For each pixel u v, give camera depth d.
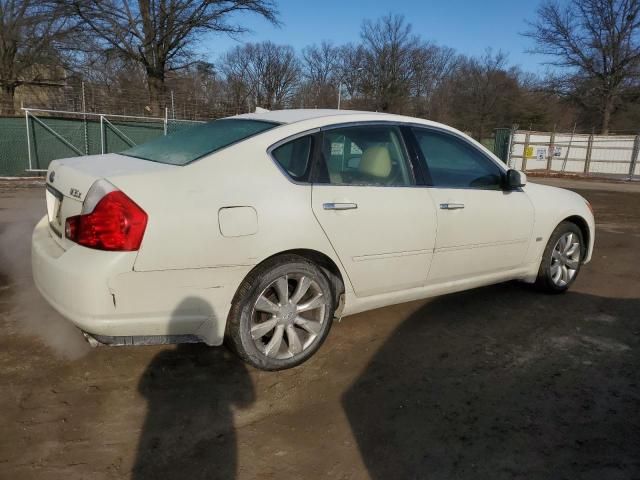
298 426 2.64
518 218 4.18
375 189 3.38
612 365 3.40
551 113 46.88
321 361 3.32
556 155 23.81
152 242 2.59
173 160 3.02
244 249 2.83
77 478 2.22
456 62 53.03
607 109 34.56
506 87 49.97
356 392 2.97
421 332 3.82
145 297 2.63
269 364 3.07
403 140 3.65
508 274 4.32
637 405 2.94
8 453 2.34
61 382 2.92
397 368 3.26
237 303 2.91
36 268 2.92
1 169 13.91
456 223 3.75
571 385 3.13
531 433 2.64
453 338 3.73
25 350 3.26
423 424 2.69
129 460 2.34
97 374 3.03
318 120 3.31
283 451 2.45
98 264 2.54
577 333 3.90
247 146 3.03
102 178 2.68
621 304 4.58
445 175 3.82
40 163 14.36
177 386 2.95
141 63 27.19
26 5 24.73
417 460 2.42
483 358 3.44
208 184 2.80
